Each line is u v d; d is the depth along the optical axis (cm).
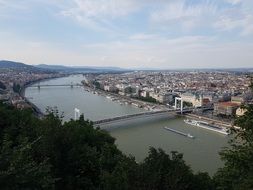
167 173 4806
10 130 9962
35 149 6656
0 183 3209
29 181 3450
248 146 4191
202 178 5931
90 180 7419
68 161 7062
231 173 4309
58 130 6981
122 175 4972
